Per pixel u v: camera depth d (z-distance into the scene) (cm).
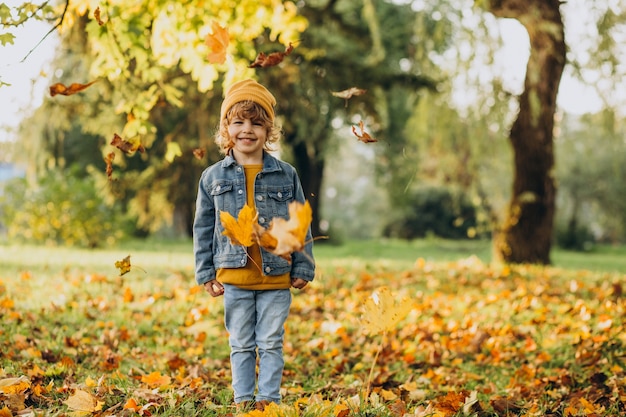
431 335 571
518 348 543
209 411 325
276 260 331
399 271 1079
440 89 1272
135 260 1116
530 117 1202
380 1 1895
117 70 509
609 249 2688
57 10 484
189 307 672
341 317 659
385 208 3303
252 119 334
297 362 477
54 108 1113
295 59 1255
